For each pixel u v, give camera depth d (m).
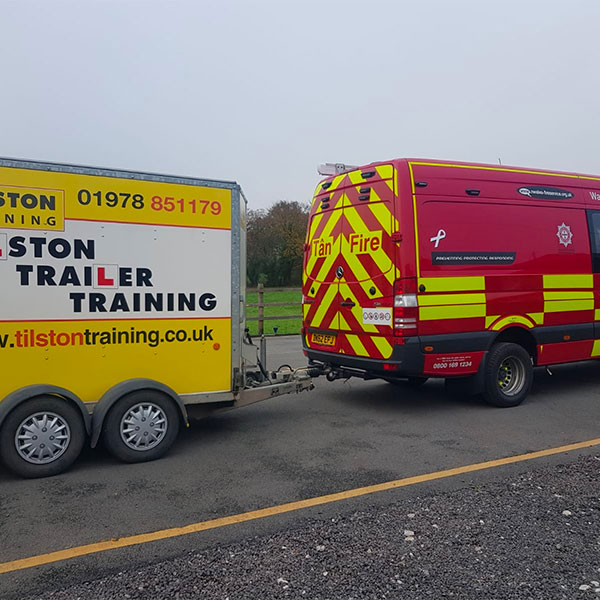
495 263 6.70
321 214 7.35
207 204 5.24
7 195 4.49
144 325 5.02
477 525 3.61
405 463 4.88
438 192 6.34
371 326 6.43
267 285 33.41
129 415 4.85
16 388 4.58
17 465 4.44
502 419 6.38
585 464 4.80
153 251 5.02
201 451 5.23
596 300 7.70
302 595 2.84
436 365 6.29
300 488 4.29
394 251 6.14
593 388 8.13
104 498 4.10
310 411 6.80
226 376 5.42
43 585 2.94
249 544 3.38
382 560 3.17
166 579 3.00
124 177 4.88
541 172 7.31
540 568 3.08
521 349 6.97
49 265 4.65
